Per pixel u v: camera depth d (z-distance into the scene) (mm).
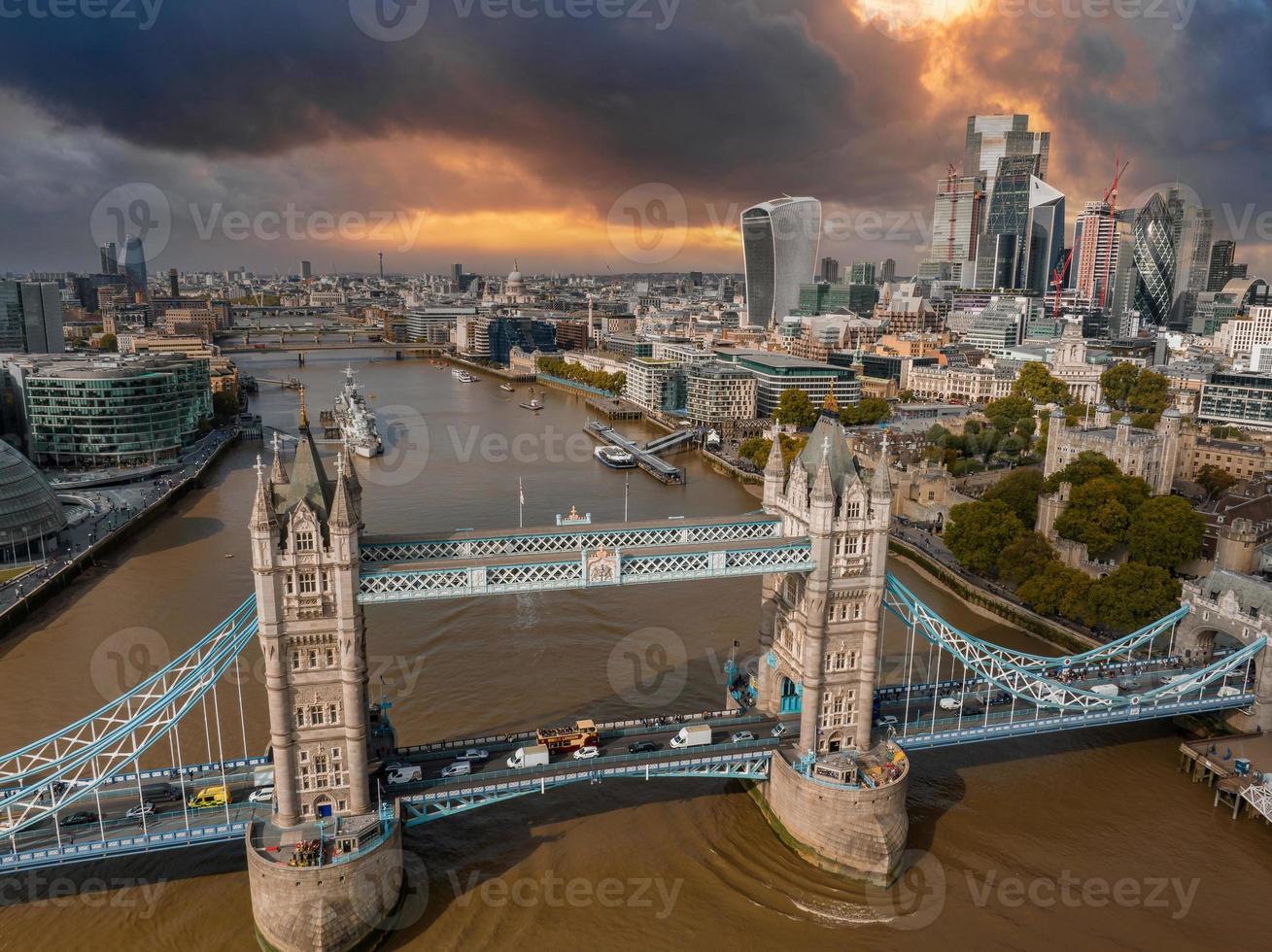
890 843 111500
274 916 96375
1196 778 133250
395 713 143125
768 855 116188
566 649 167875
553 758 118250
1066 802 128375
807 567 115312
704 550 111375
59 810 107688
